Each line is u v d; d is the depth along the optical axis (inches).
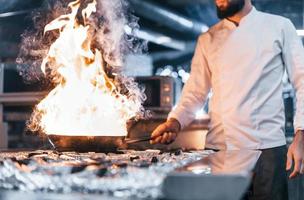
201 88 101.9
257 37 93.4
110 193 43.5
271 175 90.0
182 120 98.9
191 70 103.6
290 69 93.7
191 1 289.4
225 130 93.4
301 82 91.3
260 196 90.2
